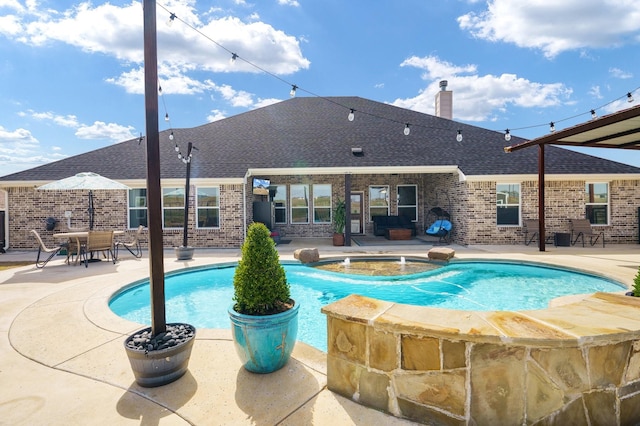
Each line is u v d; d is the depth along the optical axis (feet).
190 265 29.40
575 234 41.22
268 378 9.87
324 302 22.56
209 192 42.83
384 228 52.70
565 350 7.53
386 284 26.18
